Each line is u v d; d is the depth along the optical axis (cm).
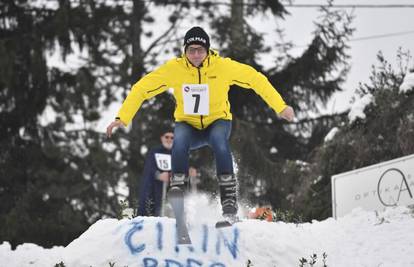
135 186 3669
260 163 3334
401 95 2200
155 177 1659
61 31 3544
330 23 3741
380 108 2223
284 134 3938
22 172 3562
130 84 3772
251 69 1184
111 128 1183
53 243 3077
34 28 3603
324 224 1506
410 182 1623
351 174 1789
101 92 4084
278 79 3772
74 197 3653
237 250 1166
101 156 3672
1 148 3566
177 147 1161
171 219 1217
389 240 1323
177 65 1182
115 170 3753
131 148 3825
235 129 3438
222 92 1184
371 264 1201
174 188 1111
